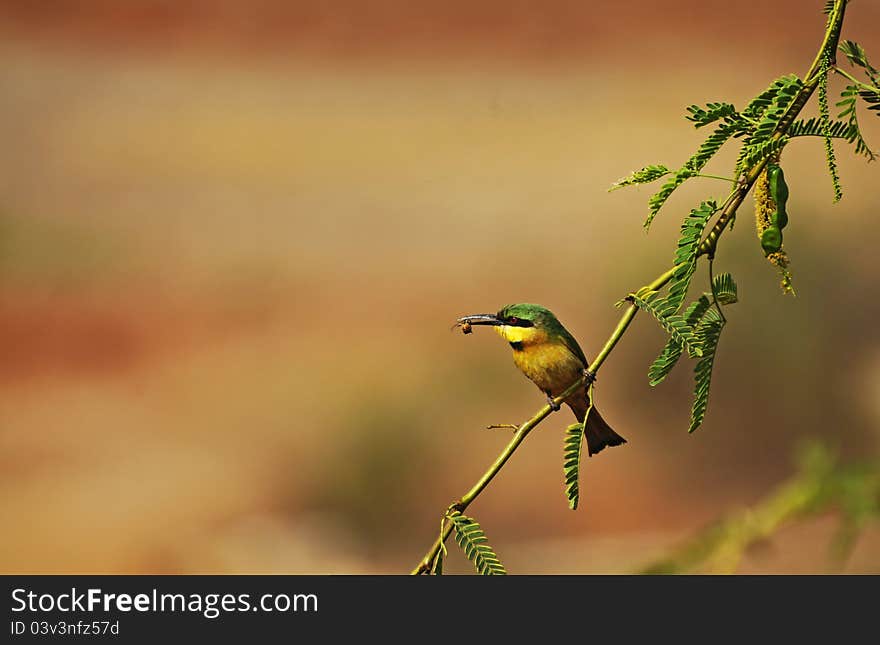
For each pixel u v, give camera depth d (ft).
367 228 86.69
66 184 94.73
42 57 127.24
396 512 49.67
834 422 53.16
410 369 57.47
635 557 45.37
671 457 52.54
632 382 55.21
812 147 79.15
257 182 97.14
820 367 53.83
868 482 15.58
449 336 64.39
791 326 53.72
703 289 53.98
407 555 48.29
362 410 52.42
